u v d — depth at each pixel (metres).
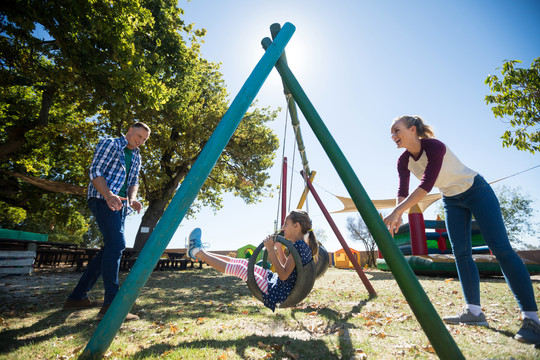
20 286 4.62
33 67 6.89
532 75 5.84
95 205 2.56
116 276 2.50
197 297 3.81
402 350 1.65
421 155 2.24
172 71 11.66
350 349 1.66
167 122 12.03
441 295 3.93
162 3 10.84
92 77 6.14
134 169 3.00
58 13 5.04
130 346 1.67
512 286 1.98
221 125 1.71
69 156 13.95
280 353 1.57
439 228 10.00
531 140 6.08
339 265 17.48
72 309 2.72
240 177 17.09
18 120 10.53
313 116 1.84
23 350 1.58
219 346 1.65
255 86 1.84
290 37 2.07
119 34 5.46
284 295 2.07
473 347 1.71
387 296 3.96
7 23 5.83
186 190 1.57
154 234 1.51
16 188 11.59
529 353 1.59
